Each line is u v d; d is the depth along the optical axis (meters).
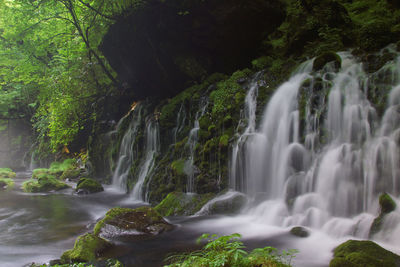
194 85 12.95
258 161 8.91
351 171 6.85
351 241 5.10
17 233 8.20
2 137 32.22
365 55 8.66
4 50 21.19
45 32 17.69
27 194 14.73
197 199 9.53
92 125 20.92
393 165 6.32
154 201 11.60
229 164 9.62
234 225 7.43
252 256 4.39
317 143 7.77
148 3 12.11
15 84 27.30
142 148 14.53
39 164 26.92
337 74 8.32
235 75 10.99
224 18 11.57
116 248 6.40
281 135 8.68
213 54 12.77
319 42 10.52
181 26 12.19
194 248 6.16
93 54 17.55
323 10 10.70
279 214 7.45
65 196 14.12
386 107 6.95
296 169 8.06
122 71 15.45
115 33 13.72
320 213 6.81
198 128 11.37
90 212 10.84
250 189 8.99
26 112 30.89
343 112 7.55
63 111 18.70
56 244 7.23
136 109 16.08
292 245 5.90
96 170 18.47
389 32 8.83
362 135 7.12
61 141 20.19
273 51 11.80
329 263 4.85
